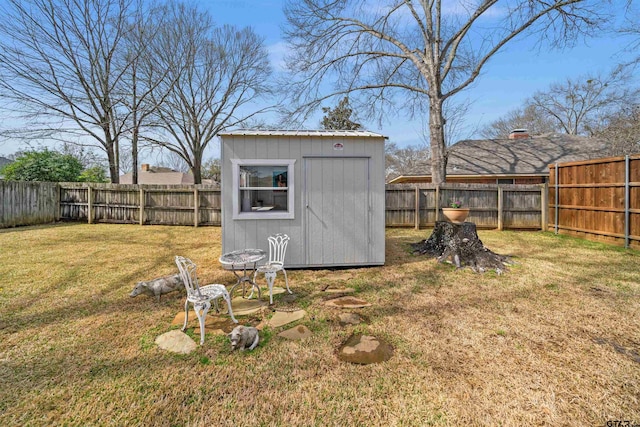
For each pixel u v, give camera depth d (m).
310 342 2.92
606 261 5.74
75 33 13.27
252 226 5.30
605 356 2.63
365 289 4.45
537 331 3.09
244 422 1.93
